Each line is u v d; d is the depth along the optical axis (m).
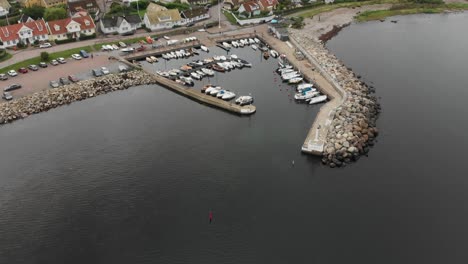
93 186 91.00
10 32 164.62
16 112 119.75
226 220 80.44
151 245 75.75
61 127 114.19
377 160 97.12
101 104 126.44
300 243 75.00
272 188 88.44
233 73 145.12
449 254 72.38
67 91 130.00
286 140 105.44
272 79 140.25
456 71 143.75
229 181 90.81
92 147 104.56
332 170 94.31
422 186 88.19
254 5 199.50
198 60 154.50
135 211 83.62
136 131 111.19
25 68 145.25
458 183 88.88
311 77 138.38
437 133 107.12
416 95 127.00
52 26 170.62
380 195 85.88
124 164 97.75
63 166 97.81
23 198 88.31
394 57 156.62
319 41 171.38
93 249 75.44
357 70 145.00
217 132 109.88
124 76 140.25
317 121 111.44
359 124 108.31
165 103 126.81
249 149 102.00
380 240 75.25
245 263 71.69
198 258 73.06
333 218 80.19
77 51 160.12
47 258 73.94
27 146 105.81
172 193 88.00
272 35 179.00
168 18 186.75
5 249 75.94
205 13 199.00
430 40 175.12
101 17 197.25
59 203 86.56
